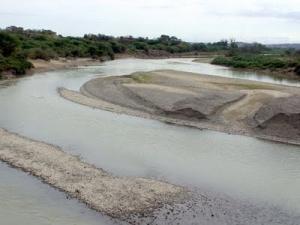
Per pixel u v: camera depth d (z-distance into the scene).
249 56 127.75
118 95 51.19
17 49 76.31
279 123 37.25
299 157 31.00
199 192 23.73
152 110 44.44
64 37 128.50
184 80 62.66
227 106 44.78
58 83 61.06
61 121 38.44
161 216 20.36
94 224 19.31
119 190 23.05
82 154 29.48
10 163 26.38
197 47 195.50
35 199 21.58
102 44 126.19
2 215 19.83
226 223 20.12
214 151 31.69
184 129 37.78
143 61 122.81
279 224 20.39
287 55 133.00
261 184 25.44
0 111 40.81
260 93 49.84
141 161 28.67
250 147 33.06
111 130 36.25
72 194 22.28
